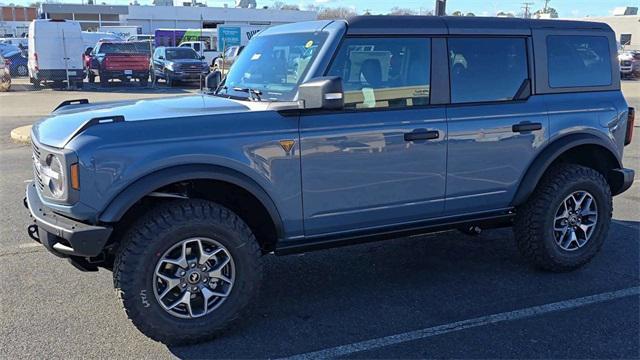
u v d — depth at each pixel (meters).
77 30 24.38
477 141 4.55
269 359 3.67
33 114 16.45
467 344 3.86
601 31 5.21
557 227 5.02
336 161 4.05
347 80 4.12
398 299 4.57
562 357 3.70
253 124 3.81
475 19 4.65
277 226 3.98
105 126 3.53
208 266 3.79
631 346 3.84
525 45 4.82
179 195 3.80
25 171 9.28
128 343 3.82
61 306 4.37
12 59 31.34
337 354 3.73
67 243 3.61
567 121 4.93
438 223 4.60
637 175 9.59
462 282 4.91
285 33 4.66
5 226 6.34
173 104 4.31
